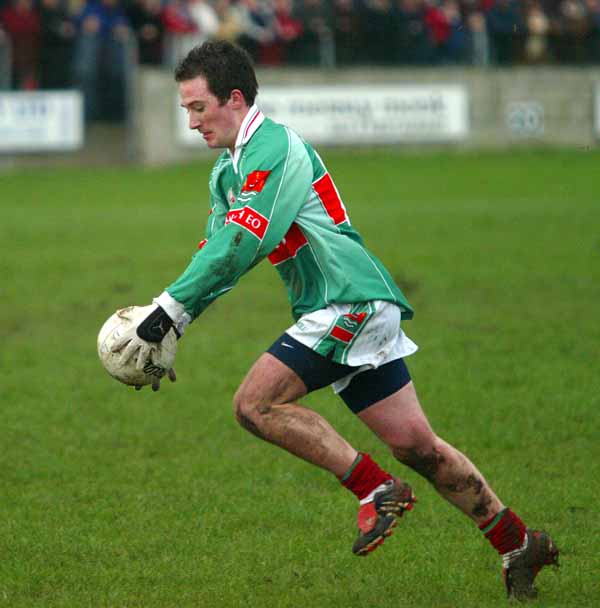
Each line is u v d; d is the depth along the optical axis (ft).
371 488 52.29
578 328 118.42
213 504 70.64
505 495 71.31
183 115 282.15
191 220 201.36
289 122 285.43
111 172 272.72
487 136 298.97
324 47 292.40
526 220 192.85
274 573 59.57
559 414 88.89
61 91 277.23
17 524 67.15
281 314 130.52
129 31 279.49
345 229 53.01
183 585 58.18
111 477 76.33
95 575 59.57
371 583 58.08
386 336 52.54
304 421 51.93
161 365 51.70
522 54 303.68
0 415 90.79
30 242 179.22
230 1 291.17
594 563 60.18
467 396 94.07
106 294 140.97
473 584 57.77
